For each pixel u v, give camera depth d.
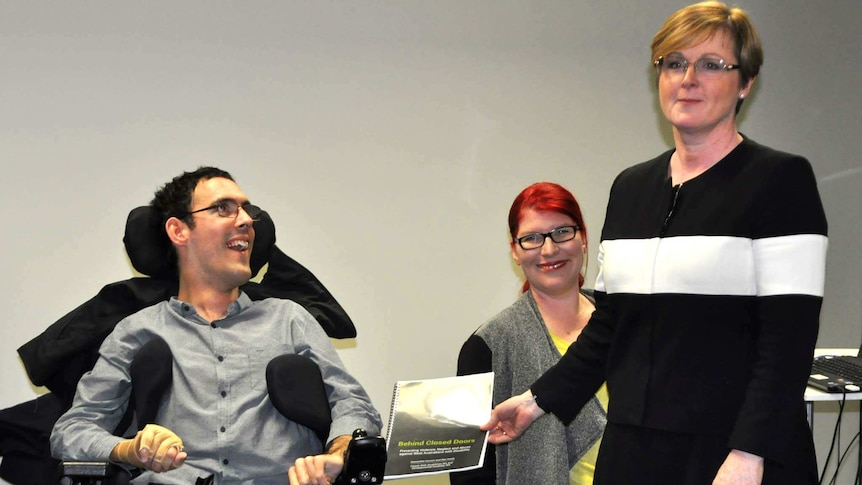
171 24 3.05
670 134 3.44
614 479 1.54
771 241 1.40
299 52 3.14
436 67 3.25
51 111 2.96
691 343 1.46
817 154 3.54
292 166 3.13
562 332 2.28
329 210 3.16
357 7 3.18
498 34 3.30
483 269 3.29
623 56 3.42
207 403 1.93
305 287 2.28
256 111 3.11
